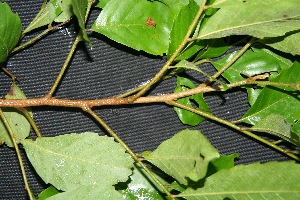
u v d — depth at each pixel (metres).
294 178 0.35
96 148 0.36
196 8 0.36
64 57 0.41
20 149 0.42
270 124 0.36
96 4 0.39
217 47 0.38
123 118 0.42
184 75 0.41
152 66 0.42
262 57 0.39
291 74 0.37
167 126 0.42
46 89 0.42
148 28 0.38
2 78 0.41
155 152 0.35
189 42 0.37
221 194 0.35
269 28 0.34
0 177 0.42
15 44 0.38
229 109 0.42
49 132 0.42
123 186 0.39
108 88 0.42
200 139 0.33
